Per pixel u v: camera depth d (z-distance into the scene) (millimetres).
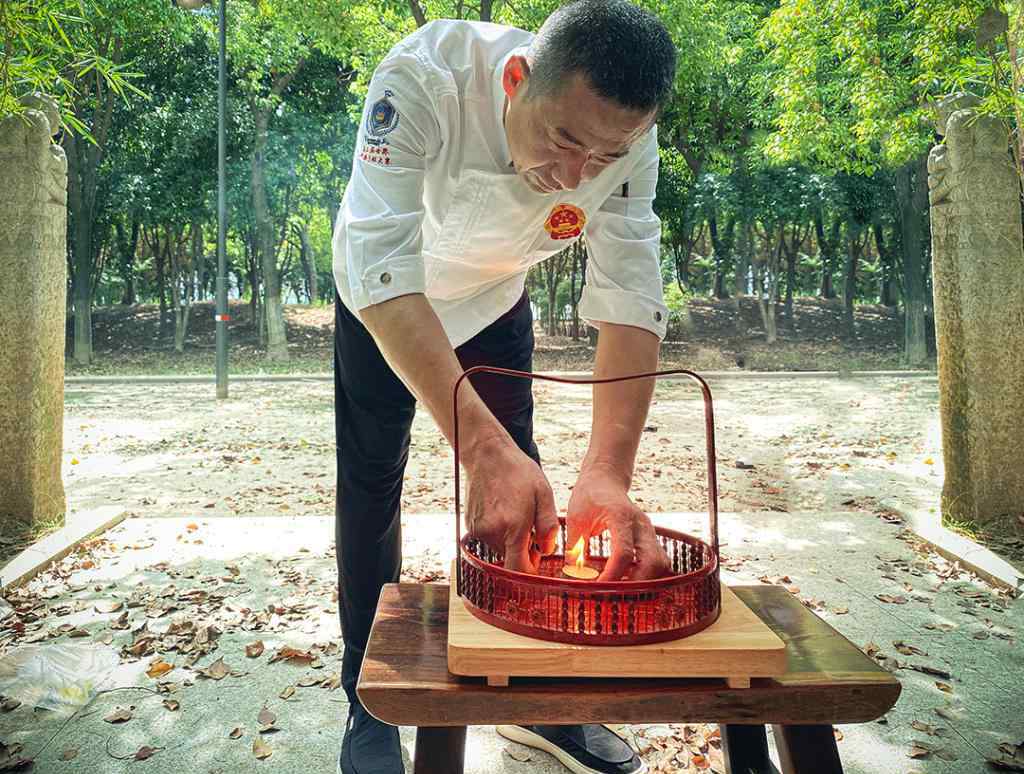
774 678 1036
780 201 23656
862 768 2152
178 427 9734
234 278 34406
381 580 2059
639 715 1000
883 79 13102
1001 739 2303
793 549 4297
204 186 22266
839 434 9109
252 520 4805
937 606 3439
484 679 1032
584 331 27297
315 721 2416
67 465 7188
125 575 3783
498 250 1891
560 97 1289
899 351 25516
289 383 16922
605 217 1810
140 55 20000
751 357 24047
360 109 20594
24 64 3799
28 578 3688
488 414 1288
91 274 24672
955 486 4594
